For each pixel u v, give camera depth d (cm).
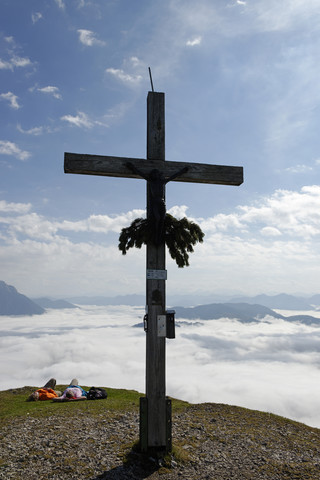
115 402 677
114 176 414
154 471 341
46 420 523
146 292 393
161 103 428
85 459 360
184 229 405
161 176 406
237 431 490
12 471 332
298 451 421
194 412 601
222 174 430
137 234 402
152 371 377
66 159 389
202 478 332
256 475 343
